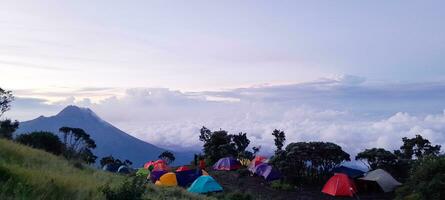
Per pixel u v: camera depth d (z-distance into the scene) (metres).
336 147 41.06
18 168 12.56
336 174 36.12
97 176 19.33
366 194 35.62
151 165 48.66
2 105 47.28
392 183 36.44
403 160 41.56
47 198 10.26
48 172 13.87
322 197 34.56
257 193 35.88
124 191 13.00
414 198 26.44
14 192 9.62
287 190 37.03
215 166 50.28
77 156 35.38
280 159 41.59
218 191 34.22
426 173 26.62
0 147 17.28
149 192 20.09
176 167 53.97
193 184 34.59
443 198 24.94
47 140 36.41
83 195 11.38
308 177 40.34
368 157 41.75
